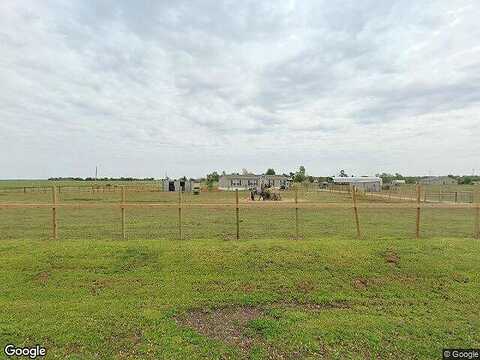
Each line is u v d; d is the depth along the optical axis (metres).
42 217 20.38
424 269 7.75
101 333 5.14
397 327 5.45
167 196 41.91
